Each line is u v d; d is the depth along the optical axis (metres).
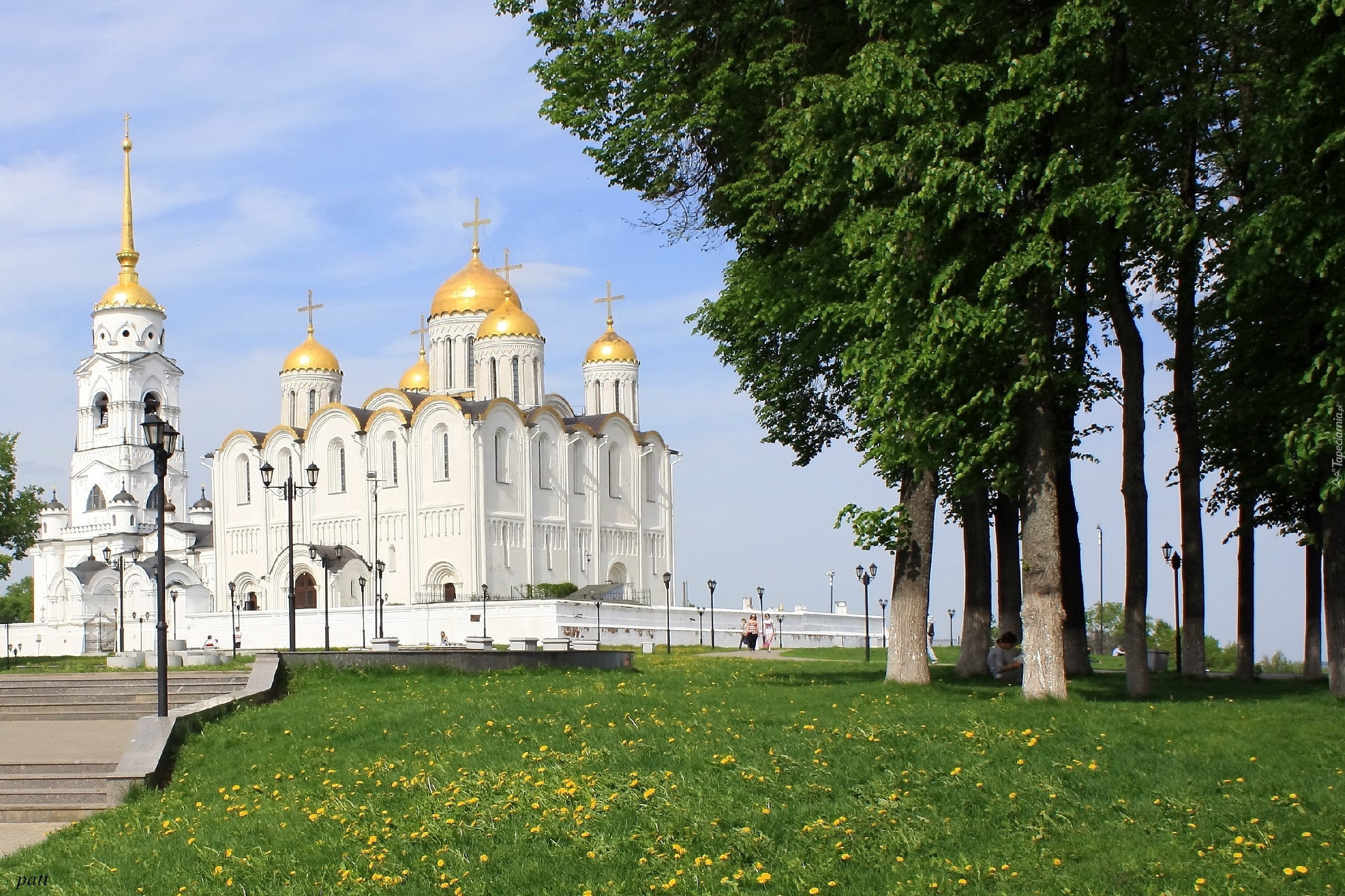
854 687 29.45
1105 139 24.84
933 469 27.61
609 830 15.85
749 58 28.03
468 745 21.11
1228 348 37.25
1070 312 26.58
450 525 95.62
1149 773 18.25
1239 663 37.75
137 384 122.00
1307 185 24.11
